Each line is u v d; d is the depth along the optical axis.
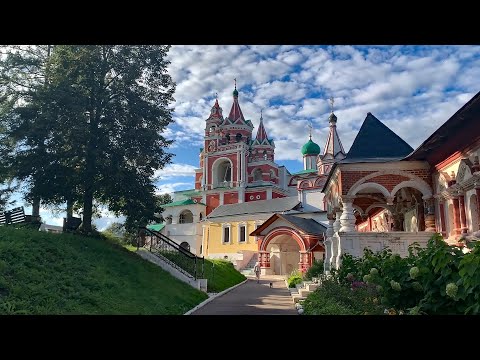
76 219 19.20
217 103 66.88
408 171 14.22
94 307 9.54
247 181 61.28
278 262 40.06
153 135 19.64
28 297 8.84
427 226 14.00
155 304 11.79
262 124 65.44
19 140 18.53
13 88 20.14
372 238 13.55
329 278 13.21
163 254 18.64
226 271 26.88
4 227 14.36
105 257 15.18
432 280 5.83
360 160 15.05
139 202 19.41
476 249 4.97
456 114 10.27
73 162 18.66
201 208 59.75
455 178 12.34
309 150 65.88
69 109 18.09
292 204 47.56
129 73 19.52
